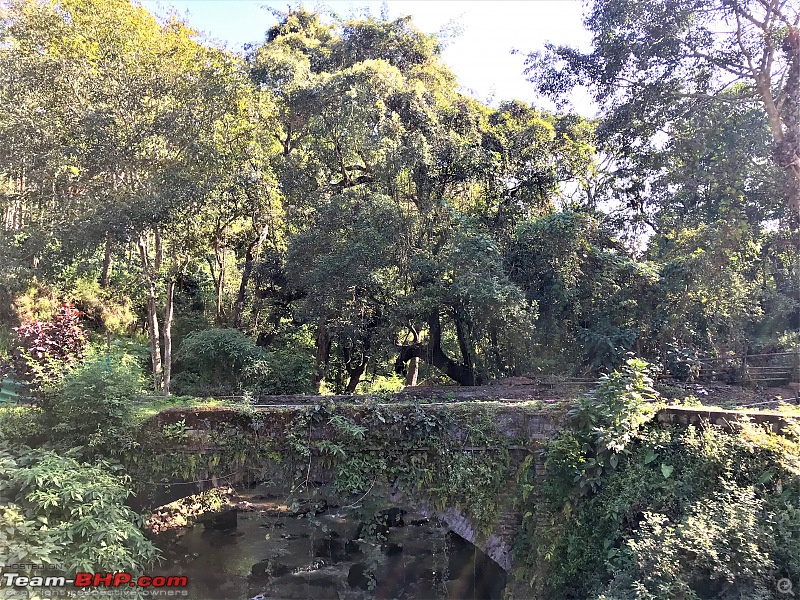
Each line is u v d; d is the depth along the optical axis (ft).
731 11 41.01
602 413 22.95
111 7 36.55
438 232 45.55
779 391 38.63
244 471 25.23
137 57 35.63
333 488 24.81
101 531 19.74
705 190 50.06
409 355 50.55
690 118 46.75
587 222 44.42
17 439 24.06
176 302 58.59
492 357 47.09
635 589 16.90
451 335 55.36
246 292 57.41
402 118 47.57
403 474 25.05
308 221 47.01
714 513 18.07
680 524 18.13
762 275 53.93
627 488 21.30
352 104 44.11
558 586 21.98
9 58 34.58
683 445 20.98
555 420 25.12
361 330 43.98
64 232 34.32
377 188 46.34
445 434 25.36
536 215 50.93
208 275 64.69
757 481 18.84
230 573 29.86
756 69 42.19
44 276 38.68
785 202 45.16
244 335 43.04
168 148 36.27
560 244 42.98
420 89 49.03
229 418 25.40
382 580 29.81
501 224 49.19
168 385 37.88
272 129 46.57
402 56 57.77
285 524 31.14
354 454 25.18
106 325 48.91
